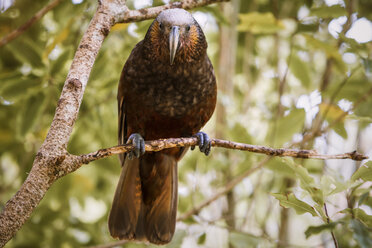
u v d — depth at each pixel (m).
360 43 7.81
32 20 8.36
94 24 6.05
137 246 9.86
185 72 7.77
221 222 10.18
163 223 8.54
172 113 8.09
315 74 11.55
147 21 8.83
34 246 10.35
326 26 10.39
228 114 10.90
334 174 6.98
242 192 10.89
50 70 8.27
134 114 8.16
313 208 5.84
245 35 11.60
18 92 8.20
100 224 11.17
